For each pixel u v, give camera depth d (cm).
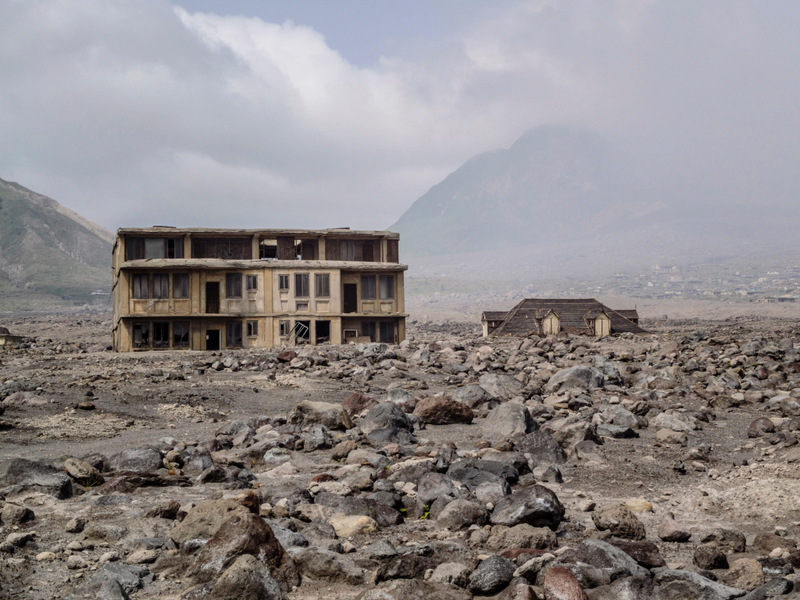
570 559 934
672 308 16150
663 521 1132
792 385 2906
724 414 2414
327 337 5766
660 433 2005
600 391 2820
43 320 12312
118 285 5647
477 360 4056
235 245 5934
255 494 1128
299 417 2125
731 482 1463
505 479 1424
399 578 908
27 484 1243
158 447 1706
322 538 1066
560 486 1485
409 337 7294
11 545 947
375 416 2062
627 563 919
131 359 4212
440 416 2253
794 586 849
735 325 9162
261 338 5572
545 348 4859
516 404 2058
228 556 876
